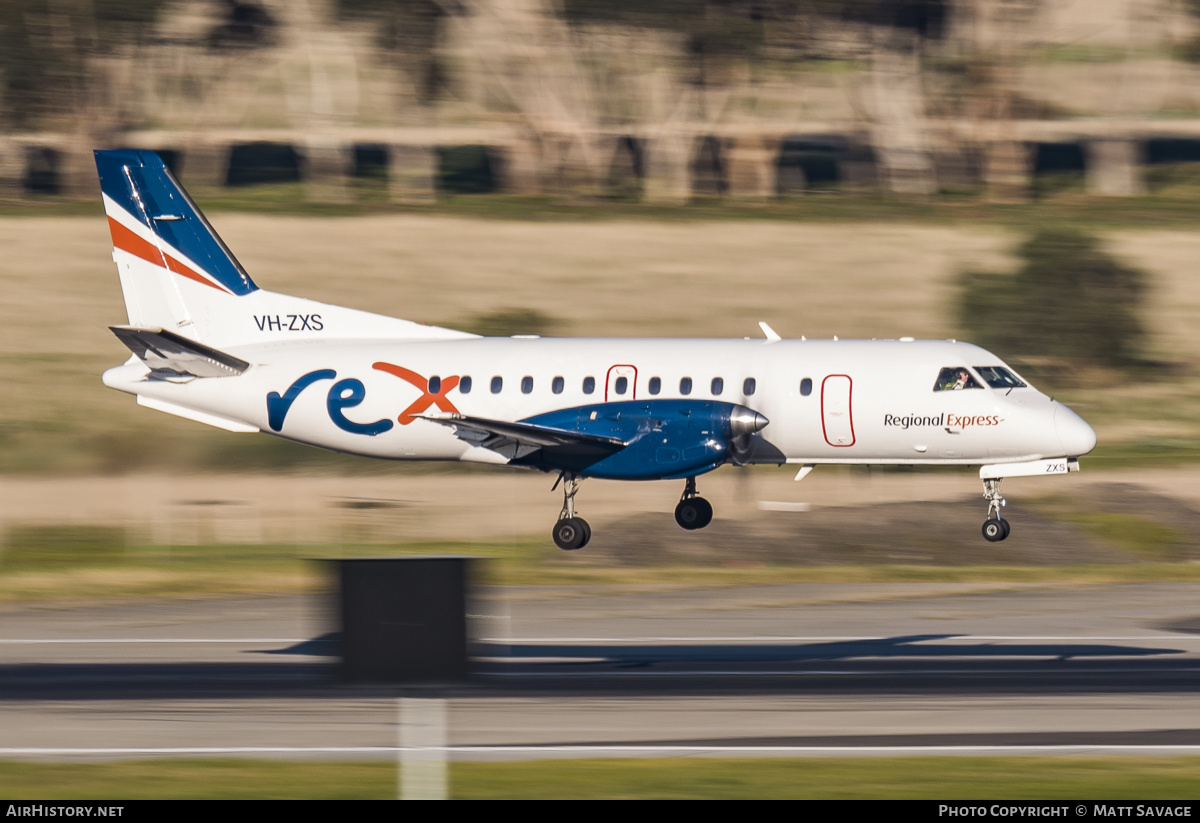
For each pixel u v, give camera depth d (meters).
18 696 62.34
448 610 36.44
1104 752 51.50
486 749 52.22
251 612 88.44
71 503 144.25
